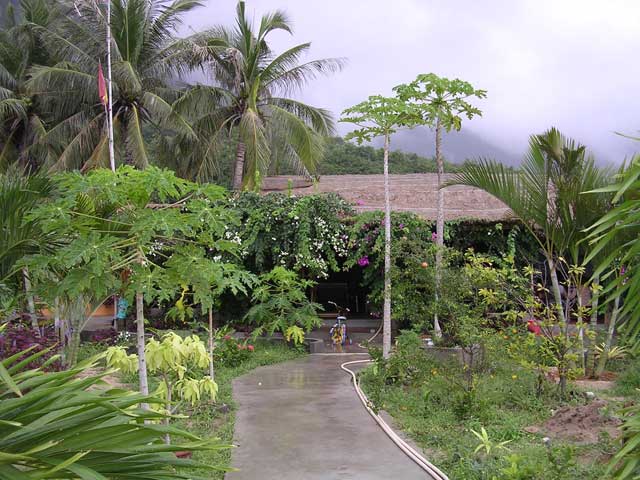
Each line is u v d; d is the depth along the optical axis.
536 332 7.30
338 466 4.78
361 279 17.23
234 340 10.41
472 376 6.91
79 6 14.17
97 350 10.63
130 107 18.48
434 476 4.49
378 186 16.81
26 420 1.75
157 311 14.28
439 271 7.39
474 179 8.51
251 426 6.06
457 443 5.20
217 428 5.94
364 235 12.56
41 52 21.78
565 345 6.95
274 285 11.67
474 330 6.76
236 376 9.03
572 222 7.88
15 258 3.47
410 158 31.05
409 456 5.01
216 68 19.70
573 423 5.75
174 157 20.95
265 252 13.01
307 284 11.51
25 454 1.63
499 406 6.66
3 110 19.50
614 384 7.79
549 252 8.23
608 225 1.79
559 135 7.82
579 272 7.45
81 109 19.56
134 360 4.57
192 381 4.78
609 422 5.62
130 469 1.82
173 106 18.52
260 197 12.97
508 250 12.48
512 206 8.29
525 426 5.88
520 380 7.26
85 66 18.30
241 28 19.94
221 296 13.16
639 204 1.74
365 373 8.77
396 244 8.59
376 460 4.93
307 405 7.04
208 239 4.08
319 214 12.62
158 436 1.87
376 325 14.57
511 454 4.64
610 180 7.73
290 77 20.22
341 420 6.31
